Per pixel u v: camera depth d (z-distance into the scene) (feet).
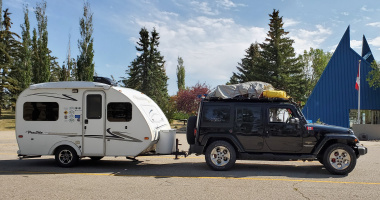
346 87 90.12
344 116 89.86
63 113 30.14
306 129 27.12
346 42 90.63
